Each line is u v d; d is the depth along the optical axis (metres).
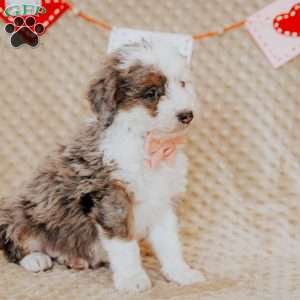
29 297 1.05
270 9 1.27
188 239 1.23
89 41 1.31
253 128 1.31
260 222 1.27
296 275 1.11
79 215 1.11
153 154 1.09
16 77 1.31
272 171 1.31
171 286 1.08
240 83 1.31
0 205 1.18
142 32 1.27
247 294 1.05
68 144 1.13
